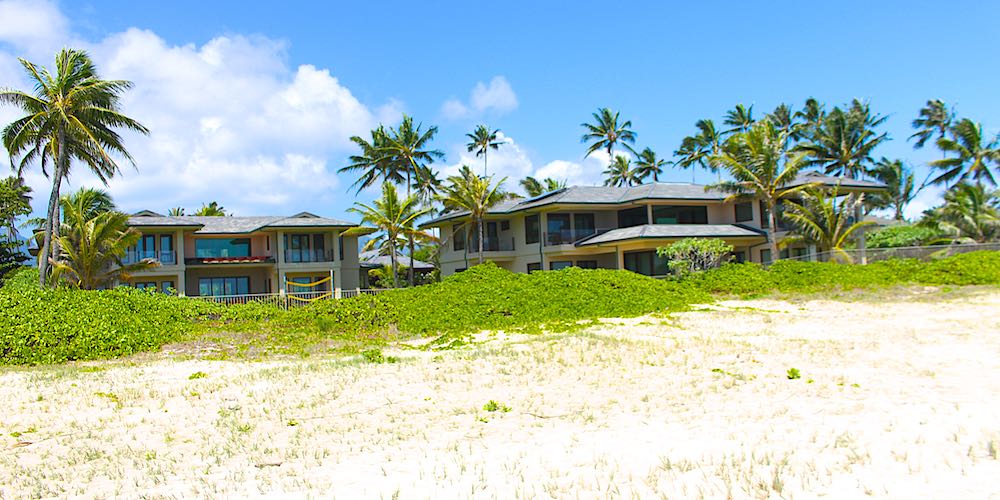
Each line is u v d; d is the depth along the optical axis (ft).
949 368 34.53
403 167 190.60
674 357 39.70
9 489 20.67
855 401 28.30
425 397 31.55
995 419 24.50
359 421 27.73
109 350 51.70
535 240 142.10
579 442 23.86
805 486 18.49
